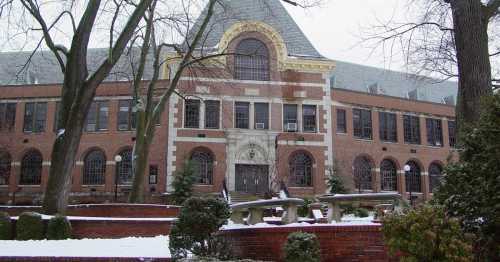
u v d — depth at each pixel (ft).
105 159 137.49
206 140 132.16
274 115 136.67
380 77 176.76
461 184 30.86
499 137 29.84
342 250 35.63
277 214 83.35
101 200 133.69
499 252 28.94
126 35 70.23
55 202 64.44
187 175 120.47
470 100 43.93
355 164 145.38
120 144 136.36
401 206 49.03
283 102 138.00
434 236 25.68
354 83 169.37
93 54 161.48
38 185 138.51
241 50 138.00
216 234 38.50
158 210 72.18
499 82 53.16
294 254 33.94
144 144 85.46
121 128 137.90
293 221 51.72
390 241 27.17
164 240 52.34
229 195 121.49
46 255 40.37
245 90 136.36
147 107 88.12
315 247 34.45
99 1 69.41
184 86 132.77
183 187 118.73
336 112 144.87
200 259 33.83
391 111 154.61
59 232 56.90
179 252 36.63
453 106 164.35
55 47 71.20
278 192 130.41
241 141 133.59
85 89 67.10
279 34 139.13
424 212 26.58
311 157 137.28
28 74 154.71
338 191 123.13
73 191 135.03
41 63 160.15
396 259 34.32
